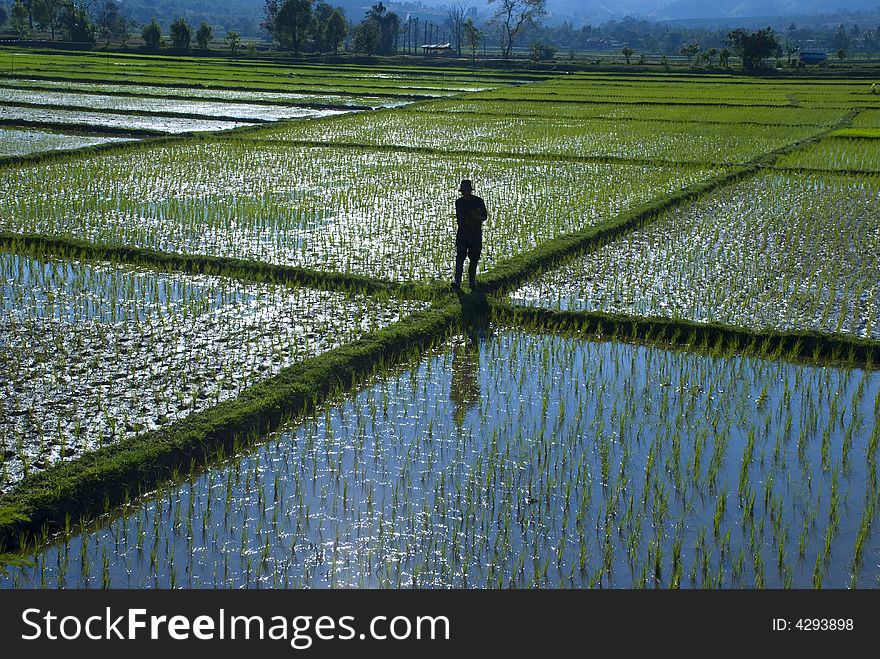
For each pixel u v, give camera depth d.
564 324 12.43
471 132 33.69
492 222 17.95
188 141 28.23
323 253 15.38
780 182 23.53
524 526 7.45
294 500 7.76
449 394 10.12
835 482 8.19
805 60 99.62
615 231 17.14
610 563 6.97
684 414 9.68
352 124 35.16
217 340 11.25
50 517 7.22
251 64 76.19
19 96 41.09
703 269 14.99
